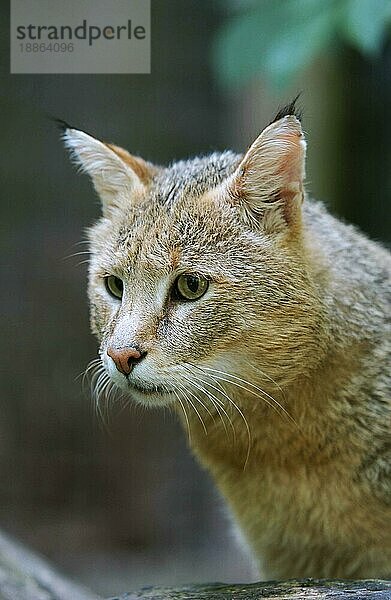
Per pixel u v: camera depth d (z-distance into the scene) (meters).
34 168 16.31
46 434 16.41
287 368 7.48
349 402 7.69
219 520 16.73
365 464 7.76
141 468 16.70
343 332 7.61
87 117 16.42
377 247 8.66
